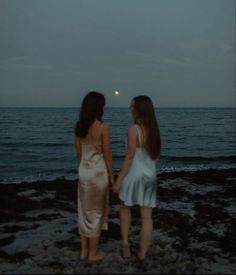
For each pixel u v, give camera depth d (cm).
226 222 698
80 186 432
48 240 547
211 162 2320
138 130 418
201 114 13438
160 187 1095
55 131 4891
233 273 435
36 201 872
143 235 433
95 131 418
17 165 2112
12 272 418
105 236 572
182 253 504
